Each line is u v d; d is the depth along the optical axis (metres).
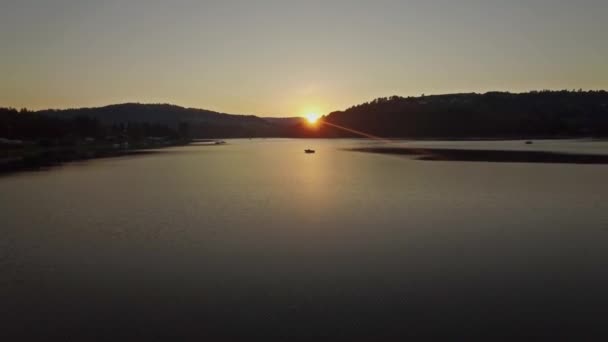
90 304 11.11
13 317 10.45
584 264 13.72
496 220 19.84
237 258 14.56
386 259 14.38
